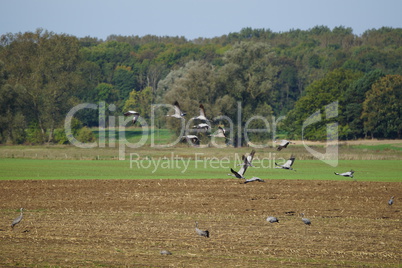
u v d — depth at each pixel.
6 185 88.81
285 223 58.69
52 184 90.75
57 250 46.66
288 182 95.62
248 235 52.72
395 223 59.28
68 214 63.00
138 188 86.25
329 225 57.94
